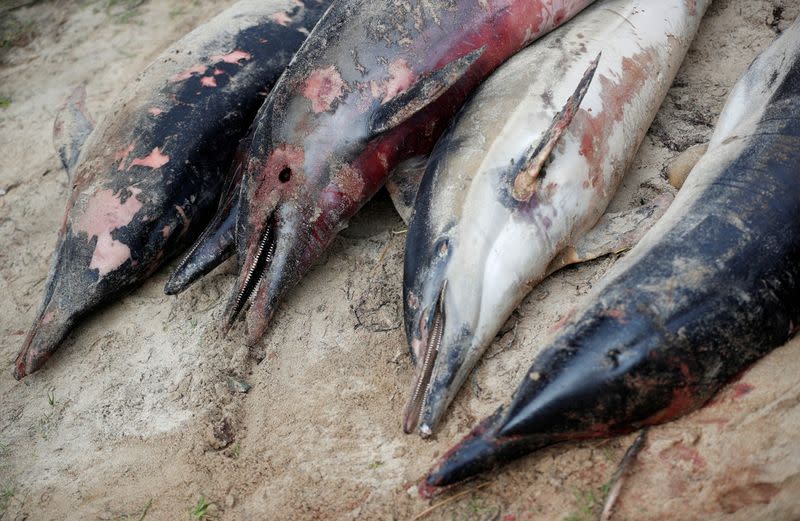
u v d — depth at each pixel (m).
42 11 3.12
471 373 1.78
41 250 2.29
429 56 1.96
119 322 2.09
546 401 1.54
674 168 1.95
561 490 1.59
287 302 2.00
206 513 1.72
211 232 2.03
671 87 2.19
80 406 1.95
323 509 1.67
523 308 1.84
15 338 2.12
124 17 2.98
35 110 2.71
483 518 1.59
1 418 1.97
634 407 1.54
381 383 1.83
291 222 1.94
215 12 2.90
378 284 1.98
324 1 2.39
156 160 2.09
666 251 1.61
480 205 1.79
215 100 2.17
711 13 2.33
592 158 1.87
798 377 1.55
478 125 1.88
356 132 1.93
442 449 1.69
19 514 1.81
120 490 1.80
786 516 1.49
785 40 1.92
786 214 1.60
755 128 1.75
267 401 1.86
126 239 2.05
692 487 1.52
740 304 1.55
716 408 1.56
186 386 1.92
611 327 1.55
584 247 1.86
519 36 2.04
